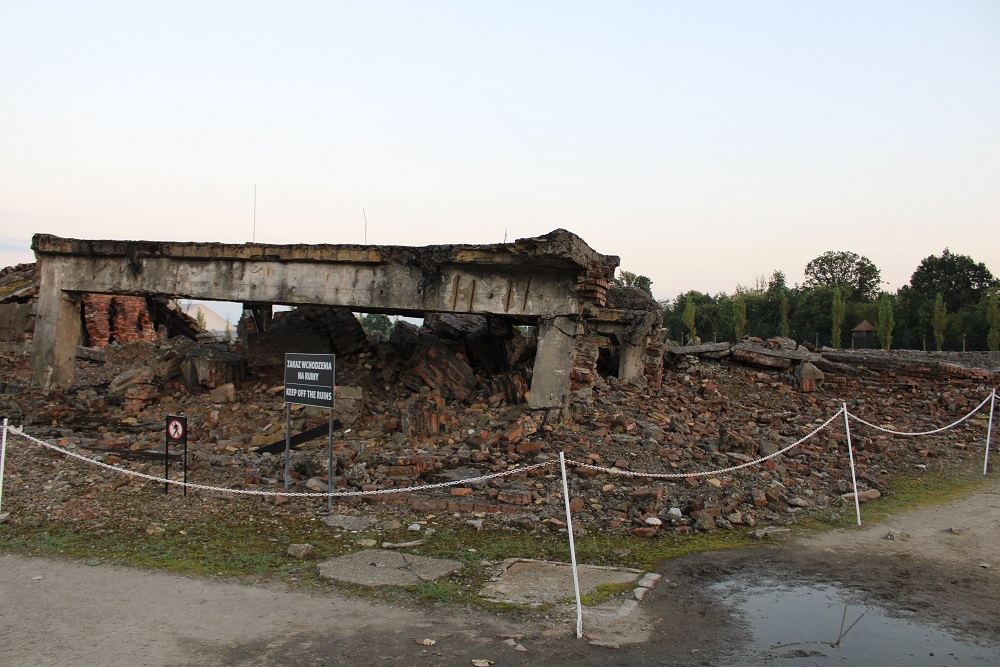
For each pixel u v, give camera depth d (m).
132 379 18.80
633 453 11.89
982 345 61.44
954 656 5.64
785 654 5.64
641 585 7.18
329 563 7.73
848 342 69.62
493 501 9.99
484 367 19.41
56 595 6.93
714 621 6.33
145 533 8.98
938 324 61.03
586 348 15.90
